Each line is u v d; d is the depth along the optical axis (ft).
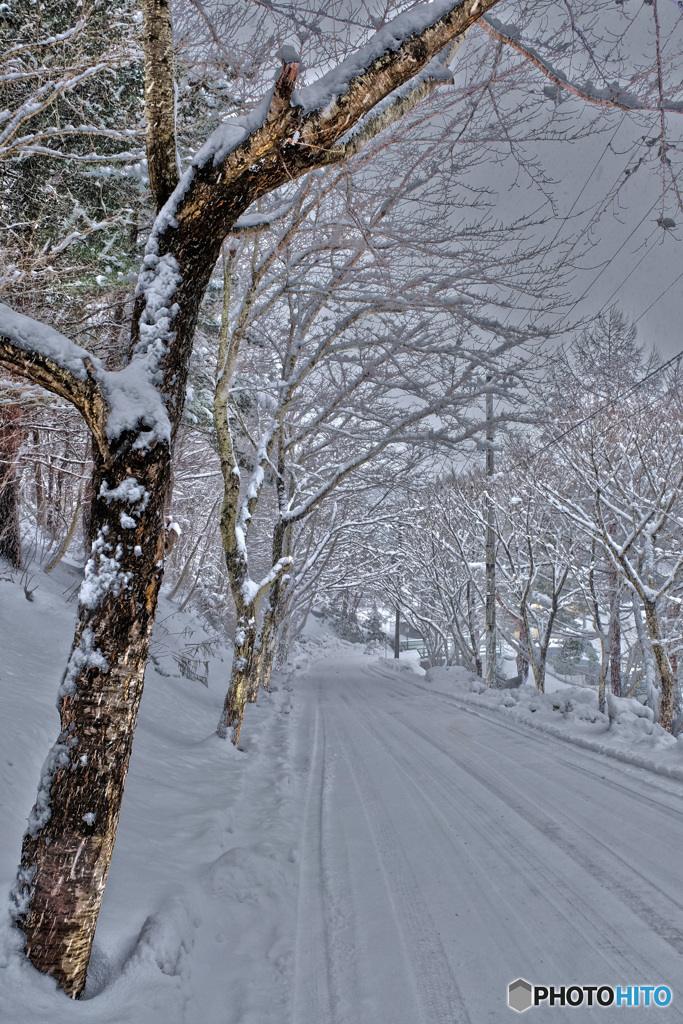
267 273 37.29
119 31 24.59
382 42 12.04
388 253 29.94
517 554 77.36
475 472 78.28
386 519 77.41
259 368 47.96
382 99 13.23
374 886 17.76
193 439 73.67
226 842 20.42
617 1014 11.49
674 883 17.12
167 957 12.39
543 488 54.70
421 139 24.16
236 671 35.37
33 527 60.59
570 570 63.36
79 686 10.89
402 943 14.48
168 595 71.72
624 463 53.57
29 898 10.58
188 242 12.30
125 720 11.02
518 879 17.95
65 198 34.30
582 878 17.78
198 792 24.67
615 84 15.79
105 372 11.59
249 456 59.82
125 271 36.96
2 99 29.04
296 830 22.67
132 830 18.88
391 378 40.55
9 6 28.14
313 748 38.47
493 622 68.85
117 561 11.14
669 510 47.42
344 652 178.19
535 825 22.58
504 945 14.28
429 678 85.76
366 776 31.07
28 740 19.19
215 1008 11.92
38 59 27.20
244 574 36.09
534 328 31.63
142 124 34.01
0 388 28.63
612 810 23.77
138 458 11.31
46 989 10.18
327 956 13.97
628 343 56.08
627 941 14.21
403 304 32.96
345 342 39.37
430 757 35.01
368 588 133.28
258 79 25.75
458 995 12.32
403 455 53.42
